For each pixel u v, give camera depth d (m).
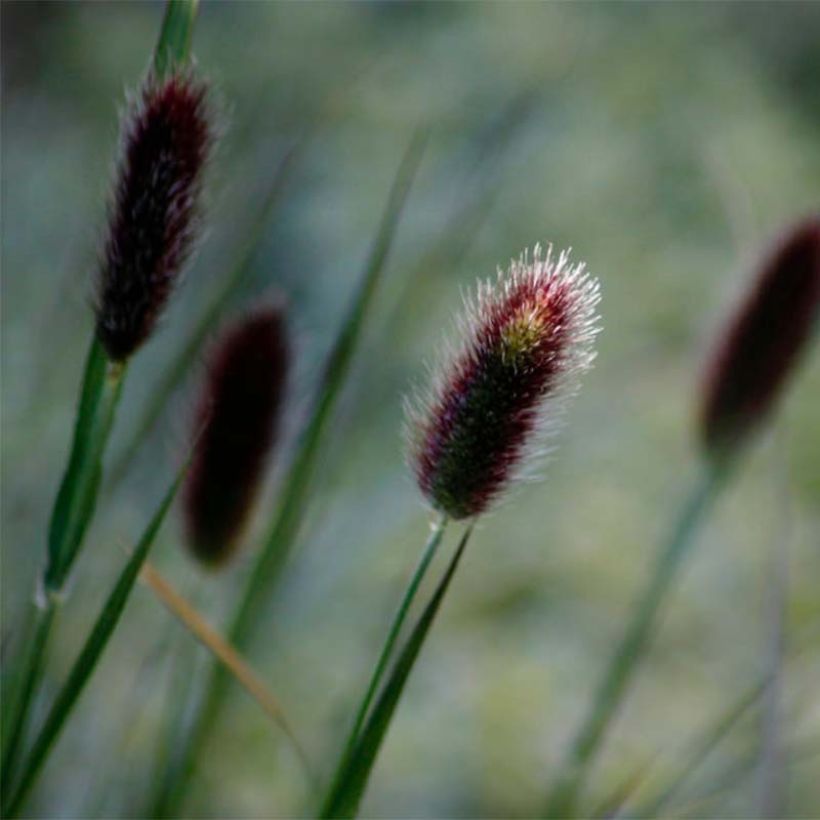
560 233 1.59
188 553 0.74
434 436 0.62
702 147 1.33
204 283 0.92
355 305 0.74
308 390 0.76
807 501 1.37
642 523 1.33
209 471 0.73
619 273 1.57
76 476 0.67
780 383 0.82
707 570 1.30
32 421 1.04
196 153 0.64
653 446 1.39
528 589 1.29
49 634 0.67
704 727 1.11
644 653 1.22
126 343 0.65
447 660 1.23
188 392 0.75
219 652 0.72
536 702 1.18
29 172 1.60
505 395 0.62
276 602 0.95
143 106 0.63
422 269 0.93
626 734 1.15
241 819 1.02
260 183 0.93
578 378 0.62
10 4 1.75
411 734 1.17
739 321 0.82
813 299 0.81
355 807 0.64
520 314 0.62
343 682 1.15
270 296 0.73
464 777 1.14
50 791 0.94
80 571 0.92
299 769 1.08
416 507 1.24
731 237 1.58
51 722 0.66
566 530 1.33
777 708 0.81
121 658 1.03
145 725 0.93
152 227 0.64
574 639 1.24
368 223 1.58
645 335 1.51
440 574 1.26
